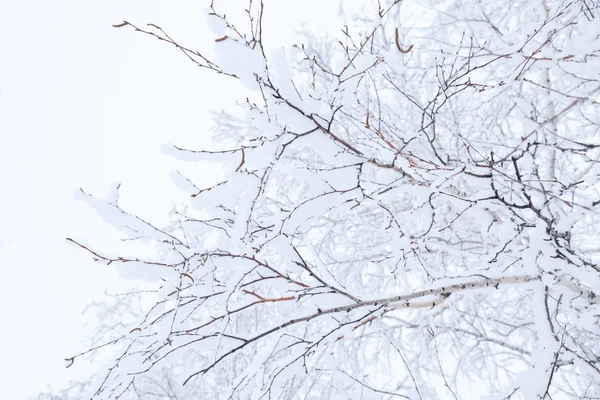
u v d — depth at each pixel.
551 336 2.47
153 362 2.40
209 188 2.28
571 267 2.45
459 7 4.05
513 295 4.53
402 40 4.11
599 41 2.67
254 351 4.51
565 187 2.43
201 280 2.48
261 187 2.31
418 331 4.21
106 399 2.49
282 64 1.99
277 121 2.14
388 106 4.19
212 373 4.63
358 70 2.25
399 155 2.51
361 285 4.83
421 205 2.75
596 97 2.93
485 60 3.62
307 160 4.64
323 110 2.22
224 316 2.44
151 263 2.35
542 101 3.56
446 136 4.25
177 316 2.44
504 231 2.62
